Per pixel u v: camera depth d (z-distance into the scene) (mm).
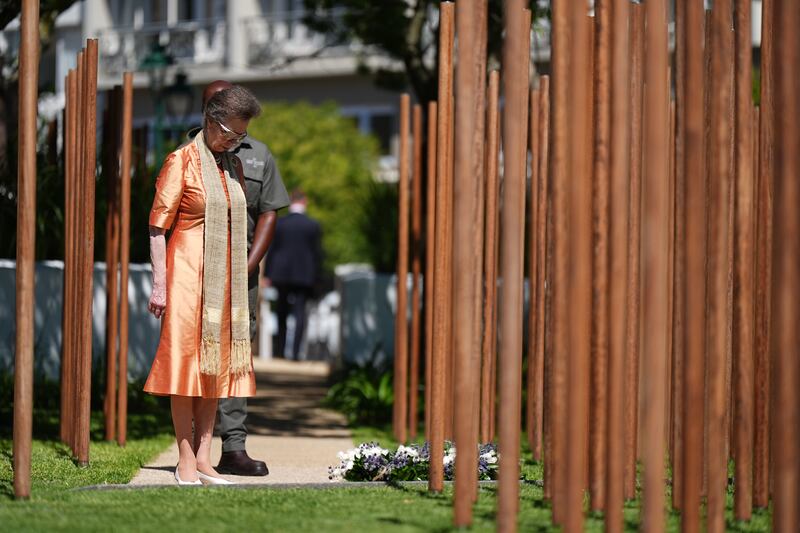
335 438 14883
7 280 15883
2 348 15789
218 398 10828
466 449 7426
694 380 6496
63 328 13078
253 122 48219
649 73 6094
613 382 6641
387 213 23938
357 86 53219
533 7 17578
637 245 9172
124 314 12969
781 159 6191
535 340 12547
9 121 17719
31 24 8320
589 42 8531
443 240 9273
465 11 7328
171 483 10086
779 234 6180
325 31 21594
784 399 6129
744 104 7465
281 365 27547
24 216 8297
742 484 7949
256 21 53125
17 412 8453
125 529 7371
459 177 7324
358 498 8898
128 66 53438
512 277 6742
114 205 12945
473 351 8875
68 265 12945
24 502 8328
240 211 10133
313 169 46969
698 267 6445
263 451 13250
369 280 22000
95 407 16719
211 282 9922
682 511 6613
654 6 6098
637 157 9289
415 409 14461
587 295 8352
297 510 8242
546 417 8867
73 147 12930
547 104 11227
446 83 10094
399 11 19359
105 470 10836
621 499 6691
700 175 6441
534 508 8492
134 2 54938
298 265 29375
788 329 6141
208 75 53594
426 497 8992
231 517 7887
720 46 6816
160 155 27453
